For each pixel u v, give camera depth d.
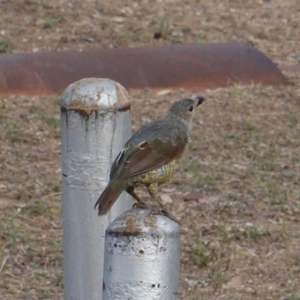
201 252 10.70
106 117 7.15
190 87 15.48
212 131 14.23
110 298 5.84
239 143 13.84
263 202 12.06
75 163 7.25
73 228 7.38
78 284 7.46
